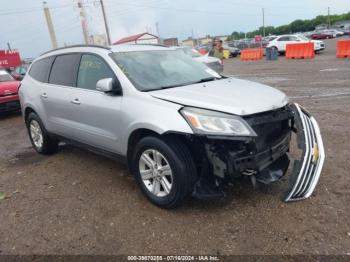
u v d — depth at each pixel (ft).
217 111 10.94
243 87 13.47
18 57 85.30
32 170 17.60
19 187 15.51
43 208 13.25
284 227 10.77
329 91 33.04
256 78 48.44
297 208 11.74
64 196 14.14
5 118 33.91
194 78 14.93
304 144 12.30
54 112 17.17
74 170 16.98
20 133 26.84
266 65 69.87
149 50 15.79
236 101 11.44
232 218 11.46
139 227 11.37
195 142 11.21
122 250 10.28
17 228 11.96
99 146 14.96
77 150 20.26
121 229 11.35
